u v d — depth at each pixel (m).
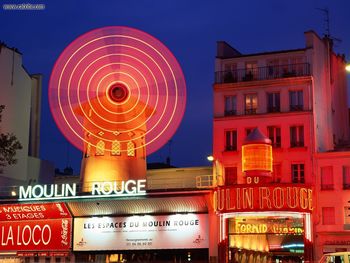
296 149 40.25
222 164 41.47
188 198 40.31
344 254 27.86
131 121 45.31
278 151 40.56
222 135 41.88
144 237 41.62
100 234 42.69
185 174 46.81
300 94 41.00
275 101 41.41
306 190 37.91
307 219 38.53
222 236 39.44
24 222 44.78
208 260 39.88
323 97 43.84
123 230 42.22
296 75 41.59
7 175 49.44
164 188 43.62
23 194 44.19
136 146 45.38
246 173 38.44
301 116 40.56
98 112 45.19
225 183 41.16
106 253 42.66
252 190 37.47
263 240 44.78
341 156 39.50
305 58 41.94
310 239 38.38
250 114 41.47
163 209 41.31
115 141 45.09
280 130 40.91
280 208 37.16
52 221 44.03
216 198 38.66
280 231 40.50
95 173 44.84
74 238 43.22
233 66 43.41
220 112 42.25
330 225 38.88
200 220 40.53
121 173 44.69
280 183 37.44
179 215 41.06
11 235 44.88
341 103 49.06
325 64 45.22
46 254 43.75
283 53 42.53
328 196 39.31
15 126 51.16
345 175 39.31
